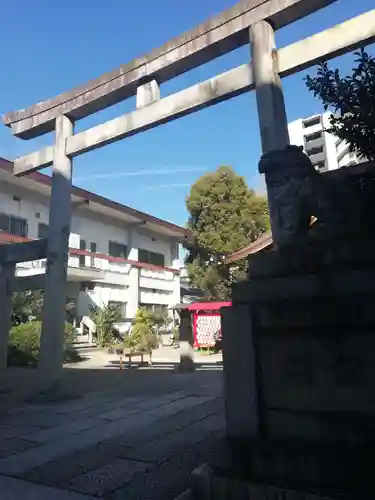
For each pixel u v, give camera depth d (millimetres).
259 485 2592
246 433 2861
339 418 2572
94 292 21266
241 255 9336
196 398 7637
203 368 12914
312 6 6414
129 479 3695
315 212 3082
